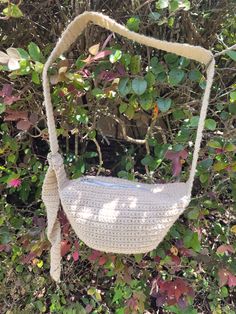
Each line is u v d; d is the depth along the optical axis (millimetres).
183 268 1451
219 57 1341
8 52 1046
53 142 981
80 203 976
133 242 943
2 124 1359
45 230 1354
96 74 1150
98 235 953
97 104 1290
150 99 1119
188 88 1227
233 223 1459
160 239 960
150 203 948
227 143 1158
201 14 1280
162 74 1131
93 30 1263
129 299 1429
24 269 1513
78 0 1223
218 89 1306
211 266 1427
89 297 1560
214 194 1324
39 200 1454
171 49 934
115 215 942
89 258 1378
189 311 1452
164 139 1320
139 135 1592
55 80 1063
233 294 1584
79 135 1415
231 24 1287
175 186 1049
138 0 1191
